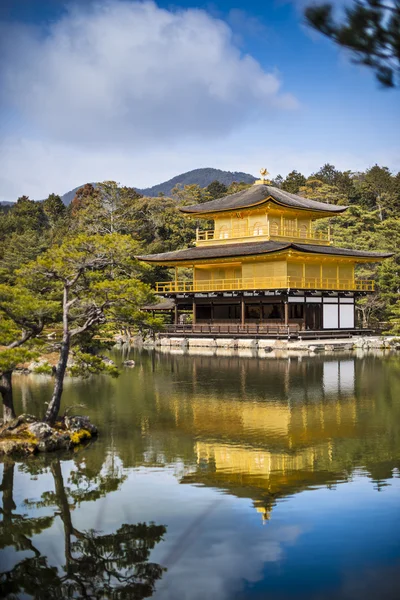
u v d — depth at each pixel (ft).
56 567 50.31
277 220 267.39
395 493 63.46
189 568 49.70
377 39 29.99
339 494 63.41
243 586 46.24
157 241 360.69
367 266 300.40
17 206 534.78
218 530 55.72
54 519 58.85
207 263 263.49
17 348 77.36
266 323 248.32
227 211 267.80
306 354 204.44
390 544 52.37
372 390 124.77
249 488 65.51
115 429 91.04
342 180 488.44
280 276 242.78
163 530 55.98
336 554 50.98
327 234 307.99
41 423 81.20
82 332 93.91
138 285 84.89
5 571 49.93
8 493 65.10
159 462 74.69
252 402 112.06
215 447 80.84
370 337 238.68
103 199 377.71
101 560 51.37
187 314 315.37
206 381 139.03
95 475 70.18
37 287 88.74
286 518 57.82
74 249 83.46
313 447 80.43
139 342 261.65
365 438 84.84
